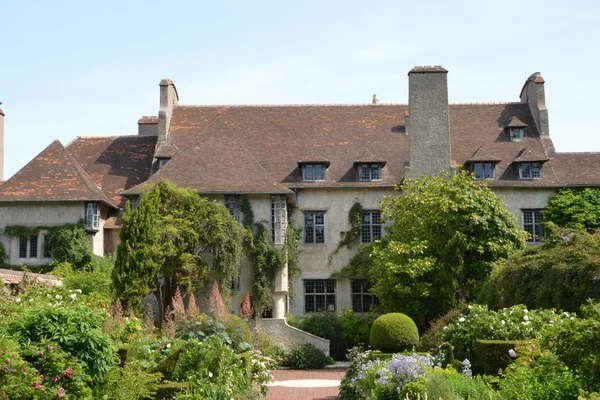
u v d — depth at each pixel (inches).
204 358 577.9
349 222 1414.9
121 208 1419.8
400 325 774.5
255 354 791.1
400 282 1107.9
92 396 414.6
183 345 602.5
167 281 1161.4
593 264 676.1
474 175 1375.5
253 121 1574.8
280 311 1288.1
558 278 716.0
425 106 1443.2
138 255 1080.8
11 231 1306.6
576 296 686.5
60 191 1320.1
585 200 1370.6
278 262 1273.4
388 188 1428.4
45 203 1318.9
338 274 1398.9
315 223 1421.0
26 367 374.3
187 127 1549.0
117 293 1067.3
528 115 1571.1
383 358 724.7
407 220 1203.9
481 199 1171.9
